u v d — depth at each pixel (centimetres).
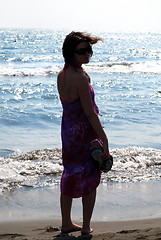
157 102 1554
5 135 957
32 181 594
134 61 3962
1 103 1483
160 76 2605
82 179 320
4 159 715
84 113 316
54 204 495
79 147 318
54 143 888
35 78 2452
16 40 9375
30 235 360
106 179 598
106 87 2031
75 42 313
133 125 1098
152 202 495
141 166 676
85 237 322
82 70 319
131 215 443
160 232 338
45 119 1177
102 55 4869
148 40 11619
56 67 3191
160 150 788
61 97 320
